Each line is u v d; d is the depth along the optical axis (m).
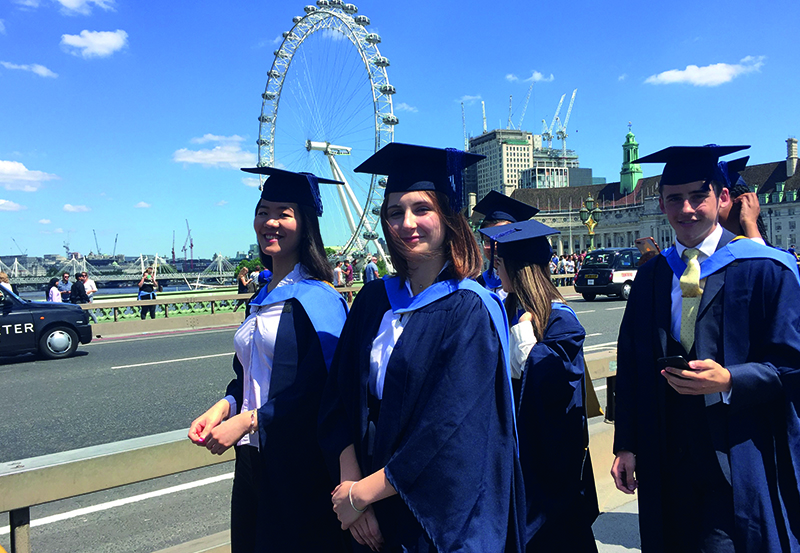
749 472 1.83
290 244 2.18
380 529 1.60
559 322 2.49
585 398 2.65
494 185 169.12
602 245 126.75
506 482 1.57
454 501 1.49
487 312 1.67
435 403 1.55
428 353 1.61
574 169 171.62
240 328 2.19
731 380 1.76
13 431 5.84
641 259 5.74
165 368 9.23
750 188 2.44
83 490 1.89
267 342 2.02
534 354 2.36
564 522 2.40
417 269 1.78
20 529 1.86
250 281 18.75
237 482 2.16
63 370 9.30
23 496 1.78
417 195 1.72
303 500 1.90
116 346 12.05
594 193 130.12
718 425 1.90
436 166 1.76
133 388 7.75
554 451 2.34
